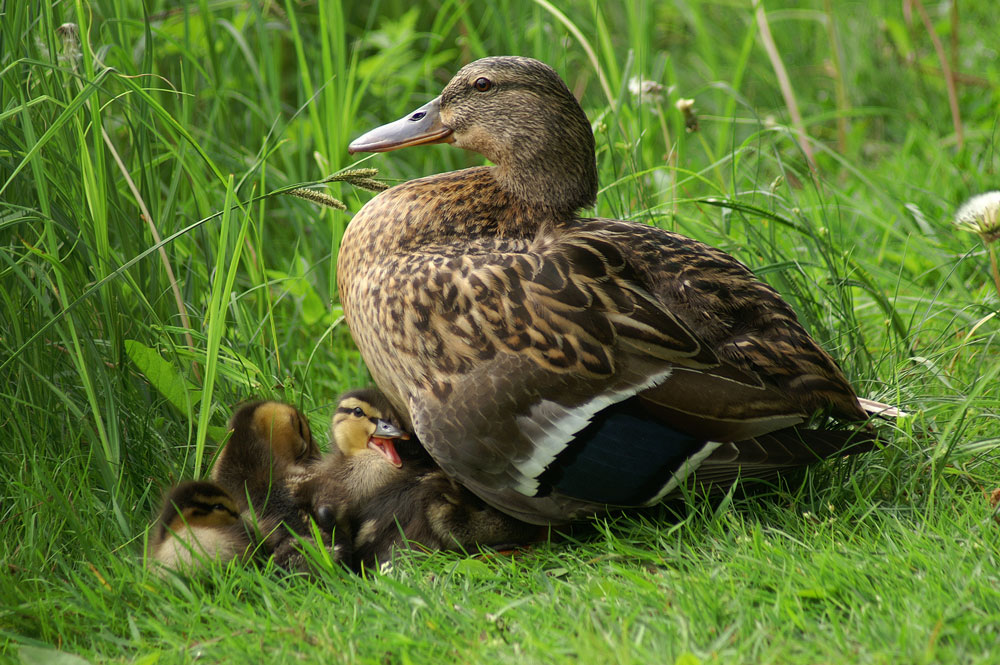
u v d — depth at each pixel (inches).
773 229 380.2
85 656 228.2
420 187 304.5
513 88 310.5
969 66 608.7
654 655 202.2
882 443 286.8
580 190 313.0
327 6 449.4
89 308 315.0
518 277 272.8
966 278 426.6
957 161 487.8
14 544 269.3
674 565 254.7
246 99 437.4
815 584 226.4
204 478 297.3
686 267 285.1
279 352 362.3
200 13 466.3
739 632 210.5
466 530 284.0
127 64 357.7
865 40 626.8
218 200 394.6
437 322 274.7
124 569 253.9
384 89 527.8
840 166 542.3
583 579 247.6
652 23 601.0
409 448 304.0
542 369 267.0
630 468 267.1
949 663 194.9
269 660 217.0
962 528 253.1
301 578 259.4
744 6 641.0
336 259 353.7
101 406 306.2
